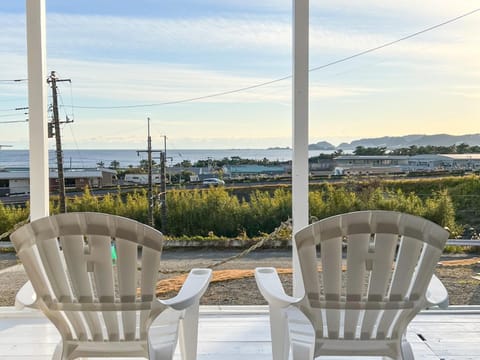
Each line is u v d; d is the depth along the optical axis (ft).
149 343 6.77
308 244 6.53
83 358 7.61
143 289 6.52
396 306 6.65
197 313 7.80
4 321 10.62
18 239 6.42
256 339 9.64
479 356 8.89
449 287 11.61
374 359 8.75
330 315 6.81
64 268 6.60
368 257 6.47
